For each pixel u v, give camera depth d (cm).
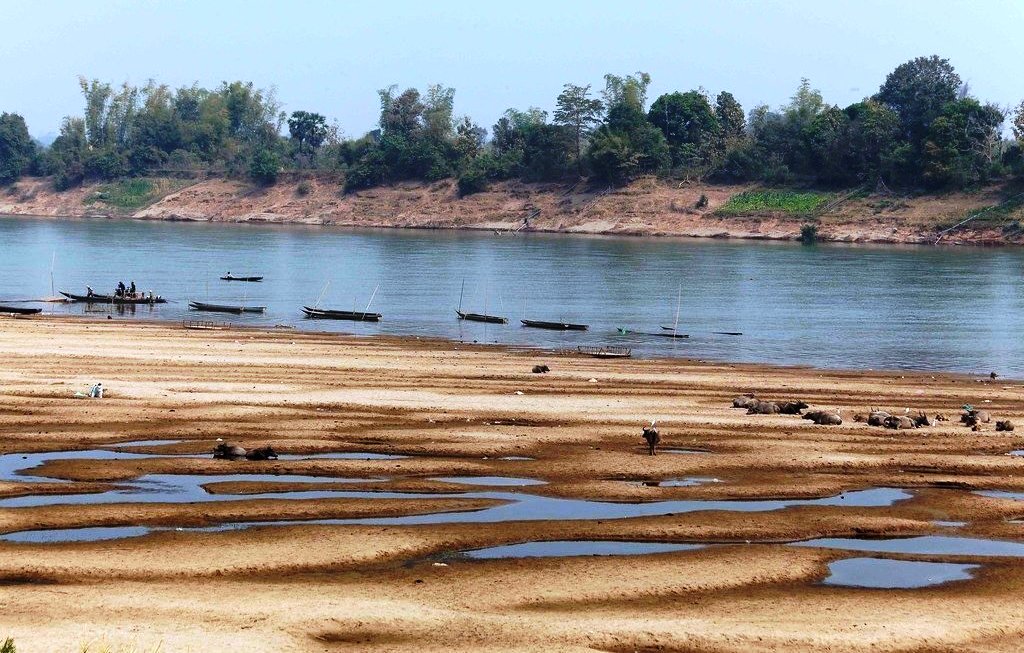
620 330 13625
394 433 7575
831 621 4697
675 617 4703
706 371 10781
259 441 7325
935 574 5259
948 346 12750
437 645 4397
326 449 7181
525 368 10575
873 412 8225
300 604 4703
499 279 19375
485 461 6981
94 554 5194
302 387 9094
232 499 6116
